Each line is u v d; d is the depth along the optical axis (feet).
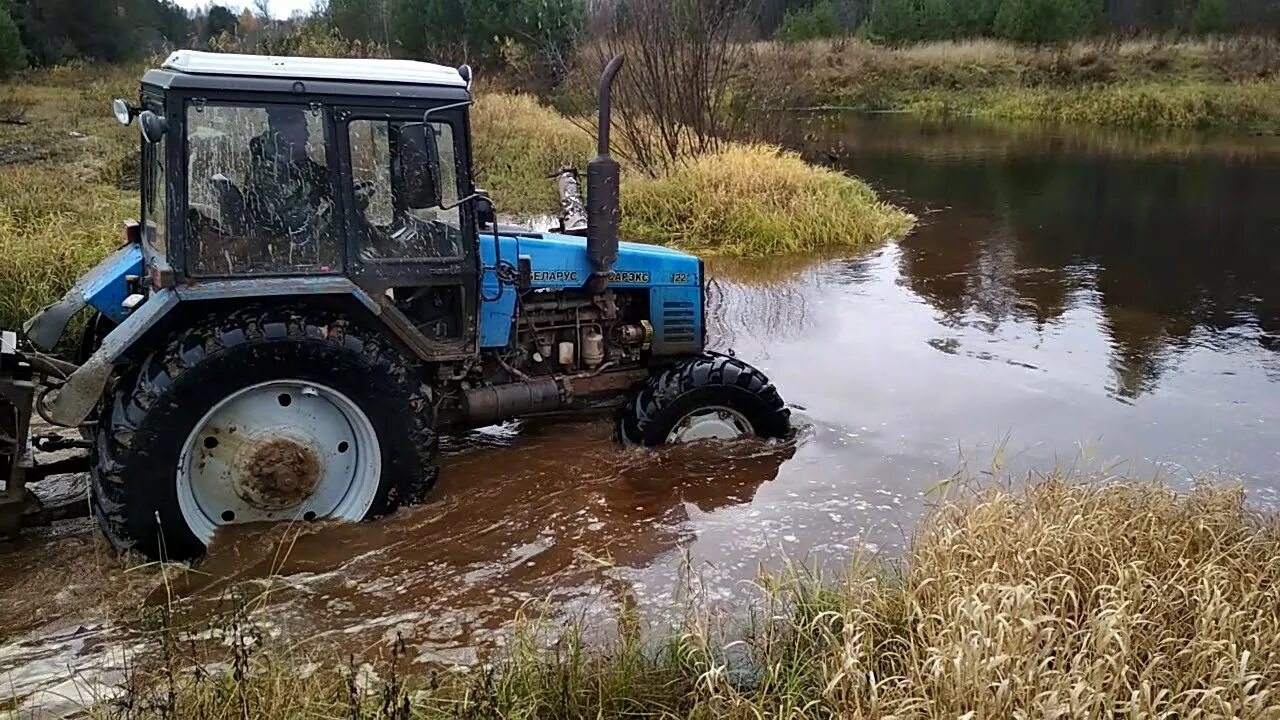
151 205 15.61
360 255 14.71
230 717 10.12
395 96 14.38
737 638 12.43
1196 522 13.56
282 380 14.01
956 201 47.88
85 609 12.87
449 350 15.79
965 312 28.48
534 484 16.80
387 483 15.02
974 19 114.93
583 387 18.06
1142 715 9.52
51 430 18.33
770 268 34.19
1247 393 21.88
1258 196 48.03
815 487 16.98
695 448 17.97
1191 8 114.42
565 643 11.84
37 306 23.00
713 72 46.65
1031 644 10.55
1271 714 9.64
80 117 60.13
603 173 16.93
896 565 13.69
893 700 10.10
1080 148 68.28
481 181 44.98
